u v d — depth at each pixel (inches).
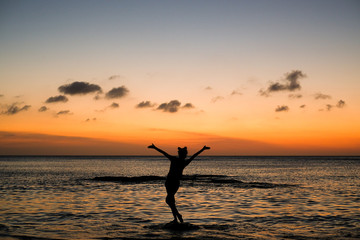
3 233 429.7
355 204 711.1
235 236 415.8
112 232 437.1
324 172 2373.3
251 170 2844.5
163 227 466.3
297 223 506.3
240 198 815.1
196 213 593.3
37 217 547.5
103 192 964.6
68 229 456.8
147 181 1457.9
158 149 479.2
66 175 1985.7
